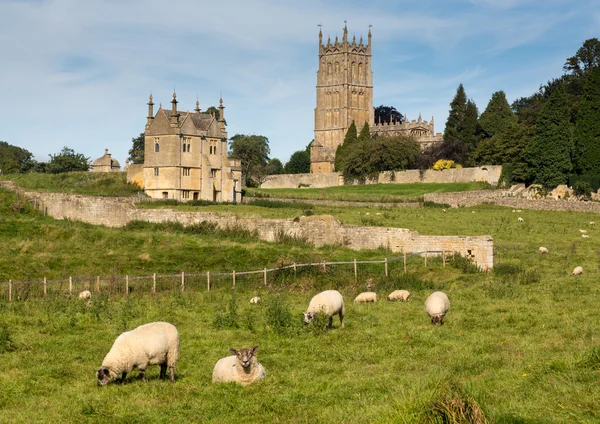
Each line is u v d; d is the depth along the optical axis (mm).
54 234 70438
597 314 32750
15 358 26688
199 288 49500
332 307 31594
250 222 71938
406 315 35500
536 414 16891
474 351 25891
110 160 136125
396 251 63438
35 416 19125
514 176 129375
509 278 48719
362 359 25547
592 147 122125
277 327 31188
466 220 86625
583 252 62000
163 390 21125
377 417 16719
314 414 18406
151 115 107375
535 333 29062
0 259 58531
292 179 167875
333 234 67250
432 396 16391
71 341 29844
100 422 18359
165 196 104375
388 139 161750
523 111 174375
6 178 107375
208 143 108500
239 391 20797
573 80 163375
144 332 21984
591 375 19906
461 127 168125
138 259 60938
